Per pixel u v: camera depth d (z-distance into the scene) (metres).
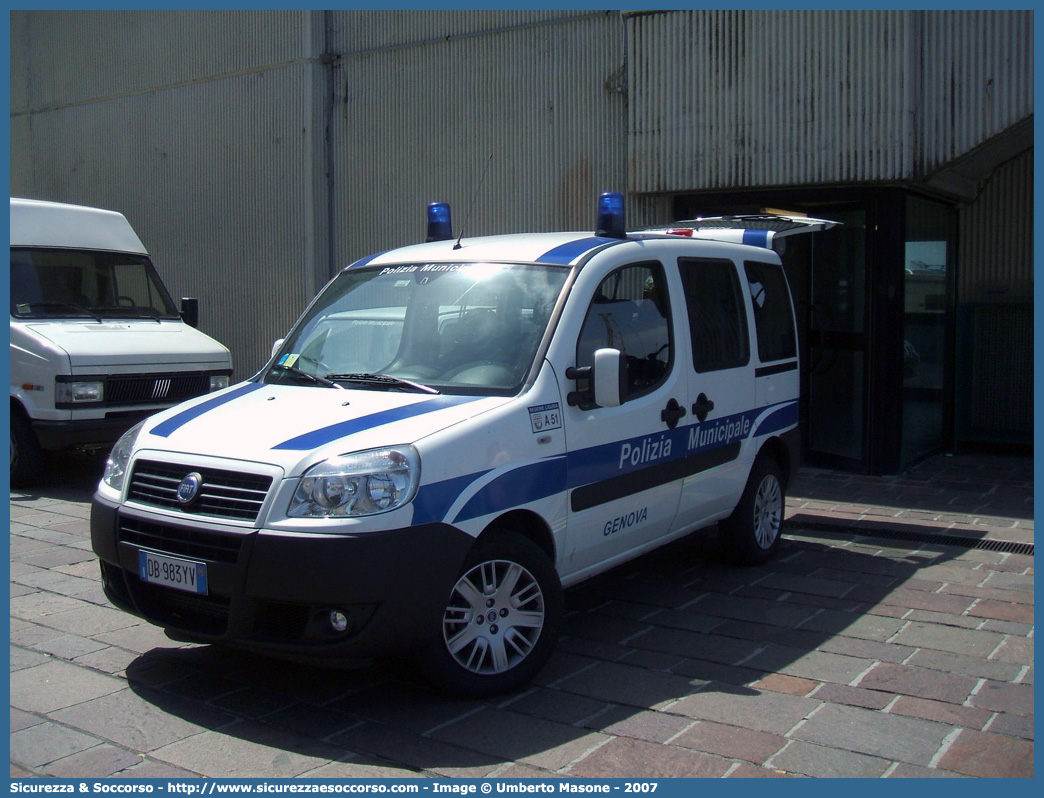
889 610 5.90
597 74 10.59
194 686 4.77
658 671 4.96
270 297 13.16
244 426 4.68
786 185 9.41
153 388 9.52
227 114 13.39
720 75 9.63
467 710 4.49
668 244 6.01
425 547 4.22
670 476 5.72
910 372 9.95
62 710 4.50
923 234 10.05
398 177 12.01
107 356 9.17
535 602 4.75
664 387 5.68
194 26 13.62
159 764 4.00
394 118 11.98
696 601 6.09
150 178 14.34
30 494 9.20
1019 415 10.76
